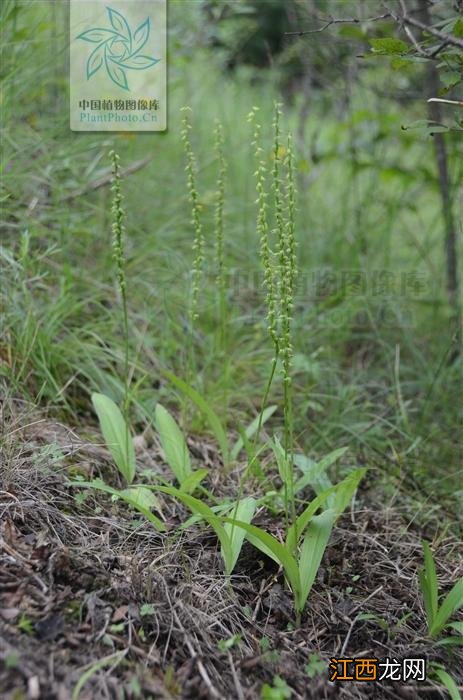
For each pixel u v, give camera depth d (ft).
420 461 3.38
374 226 4.22
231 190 4.35
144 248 3.79
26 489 2.76
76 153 3.76
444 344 3.83
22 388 3.08
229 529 2.77
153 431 3.25
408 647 2.64
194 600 2.63
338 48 4.26
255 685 2.48
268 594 2.70
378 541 2.97
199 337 3.70
